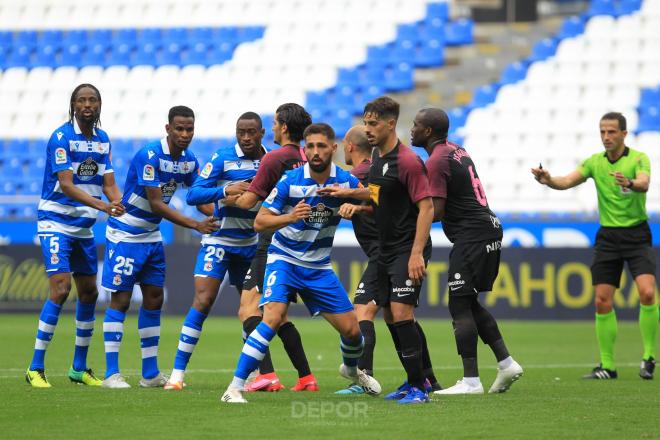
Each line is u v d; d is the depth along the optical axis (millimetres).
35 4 99500
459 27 93312
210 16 97188
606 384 31516
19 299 68000
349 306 25438
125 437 19250
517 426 20969
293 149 26734
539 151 82562
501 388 28156
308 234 24812
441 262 64938
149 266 29766
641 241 34938
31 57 97125
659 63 86688
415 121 28047
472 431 20188
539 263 63906
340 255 64750
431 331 56562
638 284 34562
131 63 95375
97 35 97500
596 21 89938
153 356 29594
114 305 29562
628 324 62875
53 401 24891
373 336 28969
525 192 80062
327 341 50969
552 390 29234
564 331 57156
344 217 24484
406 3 95500
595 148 82125
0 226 69375
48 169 29781
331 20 95062
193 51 94938
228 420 21484
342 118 89188
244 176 29406
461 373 35531
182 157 29891
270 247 25562
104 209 28281
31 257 68000
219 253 29422
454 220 27875
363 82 91625
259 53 93875
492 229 27797
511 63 91875
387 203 24734
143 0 98750
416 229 24484
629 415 22922
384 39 93562
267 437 19250
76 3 99312
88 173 29891
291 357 28953
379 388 26828
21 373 33656
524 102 86000
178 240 67875
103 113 91875
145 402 24656
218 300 68500
